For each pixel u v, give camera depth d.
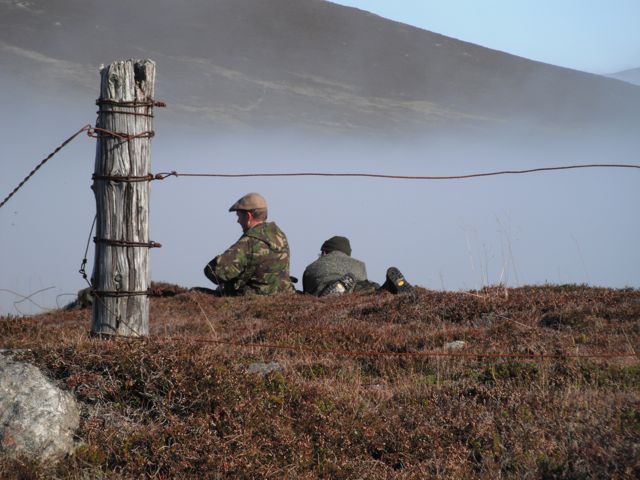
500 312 46.69
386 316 50.19
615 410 25.20
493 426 24.84
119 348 27.27
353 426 24.94
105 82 31.73
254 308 57.16
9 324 47.41
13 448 22.03
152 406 25.28
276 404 26.28
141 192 31.98
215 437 23.27
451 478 21.64
